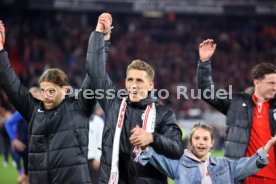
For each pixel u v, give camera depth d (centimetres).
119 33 5588
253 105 835
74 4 5044
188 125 3522
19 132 1334
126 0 5125
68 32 5394
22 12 5419
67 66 4909
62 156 739
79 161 743
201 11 5281
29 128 760
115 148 700
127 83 732
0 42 755
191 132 739
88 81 755
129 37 5544
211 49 859
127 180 724
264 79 821
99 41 750
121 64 5072
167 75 4944
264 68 827
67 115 751
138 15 5709
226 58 5384
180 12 5234
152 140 678
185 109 4078
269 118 821
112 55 5191
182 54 5378
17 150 1348
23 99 768
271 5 5334
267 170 811
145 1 5166
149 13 5534
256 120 827
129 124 725
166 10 5194
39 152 746
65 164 739
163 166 706
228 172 730
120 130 707
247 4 5331
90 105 760
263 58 5519
